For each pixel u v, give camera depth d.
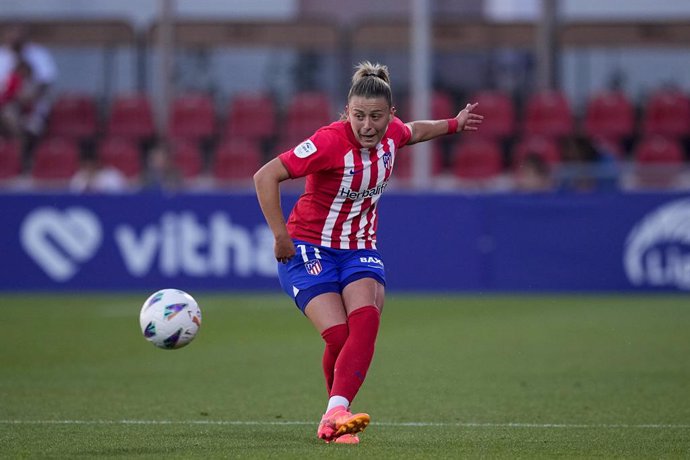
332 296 19.52
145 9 76.00
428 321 41.91
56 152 63.22
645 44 68.44
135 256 51.84
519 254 51.12
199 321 20.48
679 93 68.06
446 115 66.19
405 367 30.80
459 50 70.81
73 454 18.16
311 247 19.78
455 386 27.39
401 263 51.47
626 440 19.94
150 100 68.56
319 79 70.88
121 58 70.75
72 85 71.31
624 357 32.56
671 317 42.50
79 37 69.81
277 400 25.23
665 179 51.91
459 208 51.28
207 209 51.59
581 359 32.19
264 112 67.56
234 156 62.31
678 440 19.95
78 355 33.41
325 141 19.16
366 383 27.98
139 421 22.14
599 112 67.12
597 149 53.22
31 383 27.86
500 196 51.12
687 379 28.36
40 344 35.94
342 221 19.80
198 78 70.81
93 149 67.88
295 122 67.12
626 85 70.25
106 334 38.47
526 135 65.88
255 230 51.50
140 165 66.50
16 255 52.31
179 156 63.88
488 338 37.09
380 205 51.50
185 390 26.73
